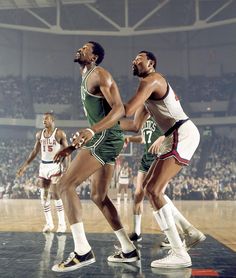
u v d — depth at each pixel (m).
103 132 2.62
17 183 18.84
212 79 26.77
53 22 27.06
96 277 2.19
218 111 25.91
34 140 24.42
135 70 2.83
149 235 4.48
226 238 4.22
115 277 2.19
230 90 25.78
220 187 19.00
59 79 27.41
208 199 18.55
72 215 2.50
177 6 25.28
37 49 27.42
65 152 2.29
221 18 26.61
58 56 27.62
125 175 14.66
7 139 24.33
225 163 22.09
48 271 2.34
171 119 2.74
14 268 2.42
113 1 24.31
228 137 25.16
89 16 26.28
